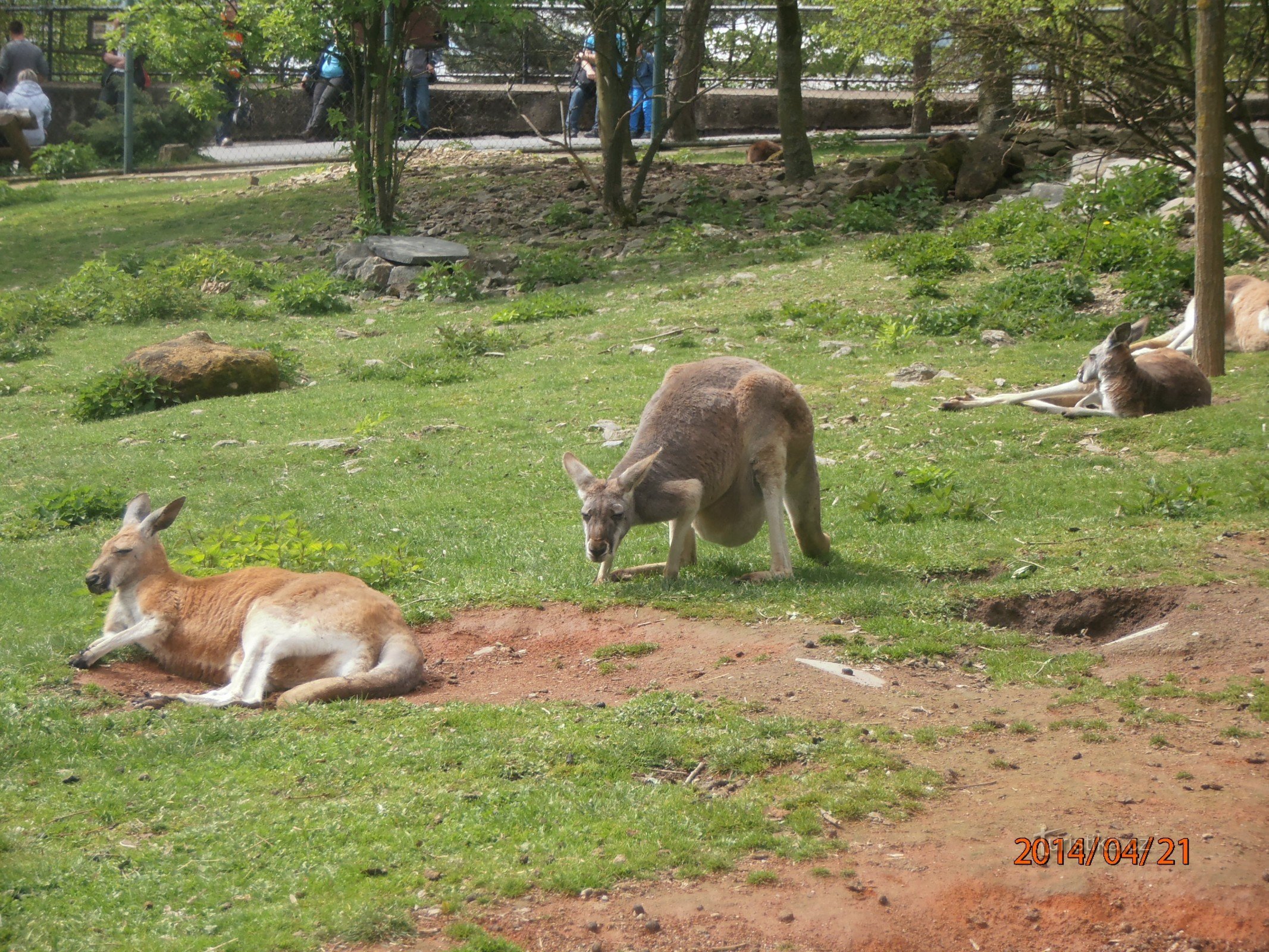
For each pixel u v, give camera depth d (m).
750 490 8.20
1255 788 4.95
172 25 24.77
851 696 6.00
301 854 4.54
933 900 4.29
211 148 34.22
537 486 10.89
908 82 28.36
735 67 32.16
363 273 21.95
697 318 17.41
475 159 29.77
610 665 6.59
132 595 6.89
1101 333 15.33
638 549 9.14
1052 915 4.21
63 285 21.77
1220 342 12.87
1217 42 11.84
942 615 7.16
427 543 9.36
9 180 32.59
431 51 31.00
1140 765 5.21
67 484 11.80
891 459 11.22
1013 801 4.92
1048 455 10.99
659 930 4.12
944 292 17.45
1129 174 20.23
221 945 3.96
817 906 4.25
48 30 34.84
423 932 4.09
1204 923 4.14
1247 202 12.80
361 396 14.91
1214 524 8.43
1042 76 12.24
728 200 24.39
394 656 6.37
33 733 5.61
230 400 15.23
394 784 5.10
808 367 14.71
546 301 19.00
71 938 3.99
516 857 4.52
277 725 5.73
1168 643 6.55
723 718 5.74
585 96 31.36
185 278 21.58
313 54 24.11
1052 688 6.16
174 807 4.95
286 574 6.73
